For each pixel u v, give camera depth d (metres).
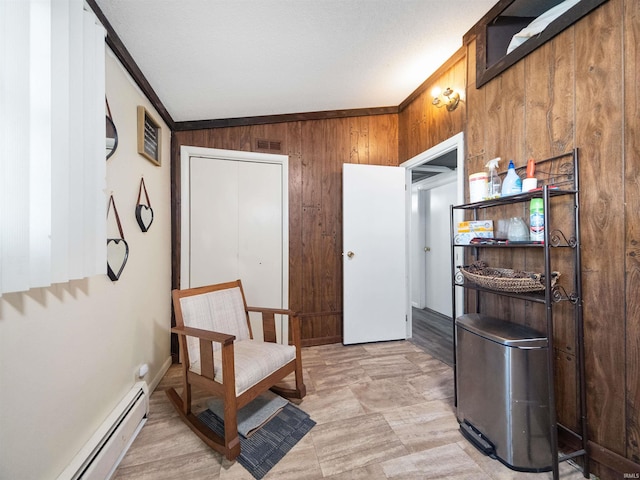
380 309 2.77
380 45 1.85
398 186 2.84
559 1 1.57
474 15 1.70
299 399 1.74
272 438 1.41
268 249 2.62
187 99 2.10
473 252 1.85
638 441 1.05
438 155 2.32
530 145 1.47
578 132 1.24
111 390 1.36
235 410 1.28
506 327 1.39
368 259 2.75
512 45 1.59
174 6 1.28
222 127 2.51
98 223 1.17
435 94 2.18
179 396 1.72
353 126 2.85
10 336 0.81
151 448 1.34
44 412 0.93
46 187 0.86
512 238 1.46
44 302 0.94
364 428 1.48
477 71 1.80
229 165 2.53
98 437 1.15
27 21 0.80
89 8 1.15
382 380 2.00
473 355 1.40
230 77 1.91
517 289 1.29
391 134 2.95
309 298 2.72
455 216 2.03
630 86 1.06
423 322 3.45
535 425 1.20
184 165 2.39
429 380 2.00
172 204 2.39
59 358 1.01
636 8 1.04
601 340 1.16
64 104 0.95
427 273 4.12
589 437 1.19
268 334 1.83
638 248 1.05
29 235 0.82
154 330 1.96
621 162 1.09
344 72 2.10
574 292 1.24
